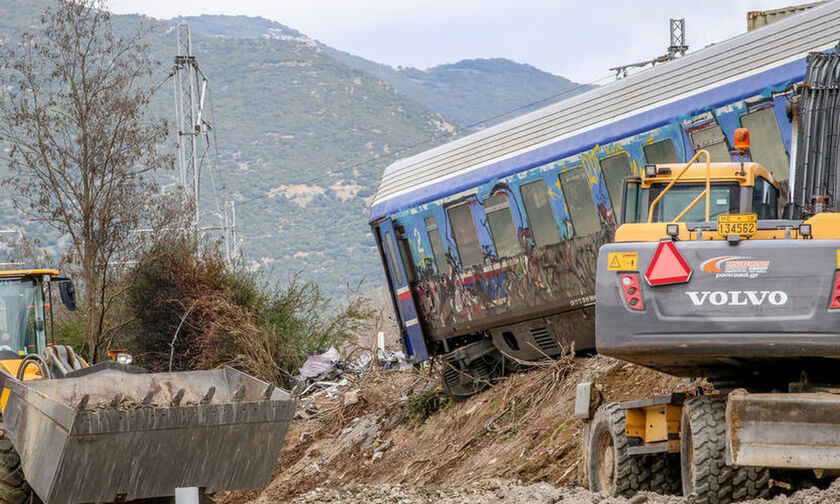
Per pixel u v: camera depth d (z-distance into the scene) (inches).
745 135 703.1
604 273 626.5
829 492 552.7
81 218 1994.3
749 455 568.1
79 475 676.1
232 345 1963.6
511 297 1284.4
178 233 2075.5
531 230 1250.0
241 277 2085.4
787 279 589.9
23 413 746.2
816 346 580.1
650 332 610.5
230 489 714.8
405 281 1429.6
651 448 670.5
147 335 2022.6
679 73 1111.6
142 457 689.6
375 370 1676.9
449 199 1352.1
